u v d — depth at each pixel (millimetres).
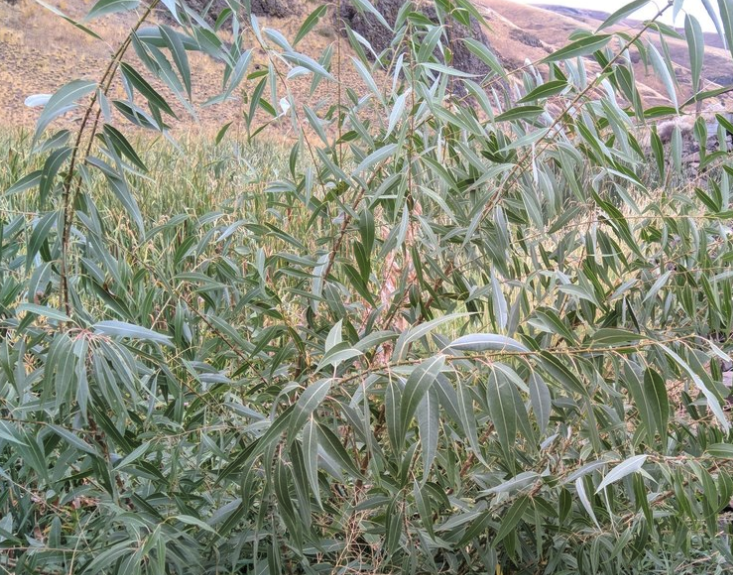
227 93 1002
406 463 998
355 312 1575
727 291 1454
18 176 3025
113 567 1207
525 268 1648
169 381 1278
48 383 908
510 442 816
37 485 1495
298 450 871
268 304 1485
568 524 1398
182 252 1414
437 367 758
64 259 1064
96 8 823
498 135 1446
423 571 1421
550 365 882
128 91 966
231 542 1326
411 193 1400
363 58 1266
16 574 1139
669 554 1681
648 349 1373
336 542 1285
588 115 1226
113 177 1021
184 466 1491
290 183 1415
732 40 896
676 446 1592
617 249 1489
